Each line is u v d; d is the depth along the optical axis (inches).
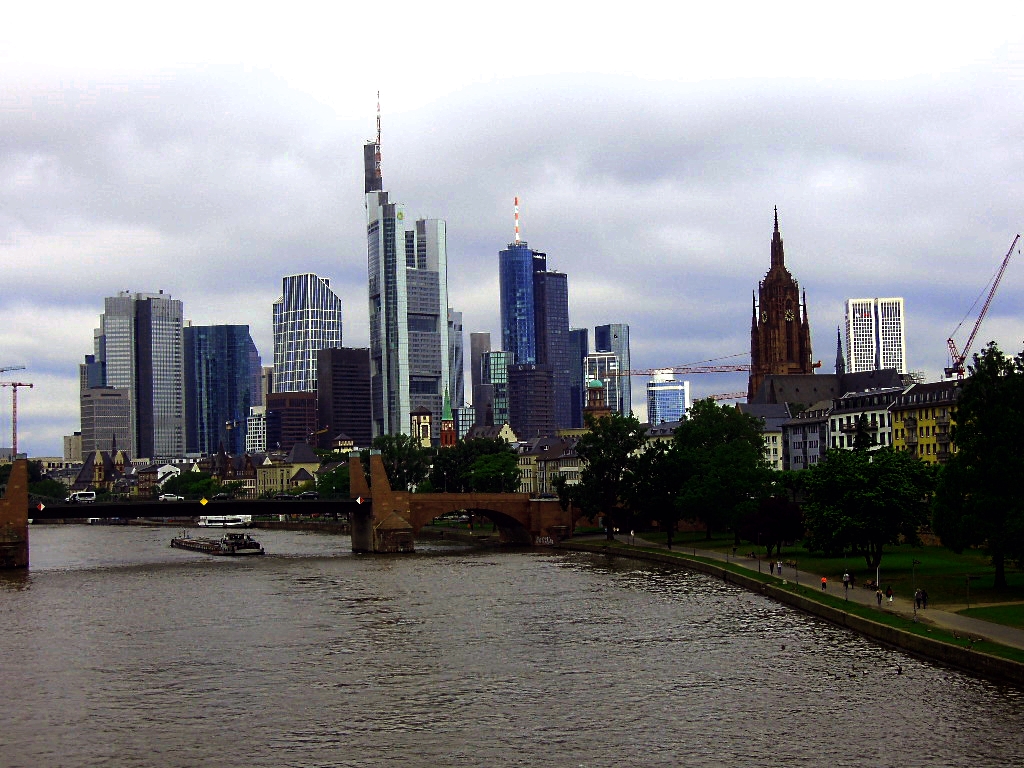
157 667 5108.3
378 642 5585.6
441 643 5526.6
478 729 4010.8
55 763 3732.8
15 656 5413.4
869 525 6860.2
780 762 3609.7
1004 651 4490.7
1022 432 5989.2
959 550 6245.1
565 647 5369.1
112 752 3836.1
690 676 4714.6
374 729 4035.4
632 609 6451.8
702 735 3895.2
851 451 7436.0
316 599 7155.5
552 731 3971.5
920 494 6983.3
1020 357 6373.0
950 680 4451.3
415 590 7495.1
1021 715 3996.1
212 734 4018.2
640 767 3587.6
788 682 4549.7
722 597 6865.2
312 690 4606.3
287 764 3678.6
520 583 7780.5
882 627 5187.0
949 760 3592.5
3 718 4269.2
